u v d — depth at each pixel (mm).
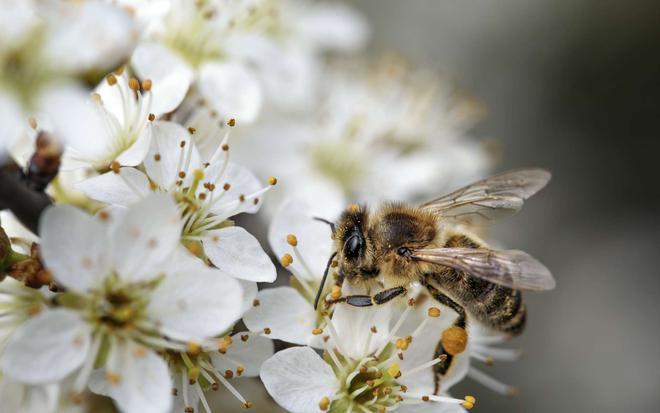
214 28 146
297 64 164
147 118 126
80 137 116
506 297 133
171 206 118
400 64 174
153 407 117
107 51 117
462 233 133
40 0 117
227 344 122
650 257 195
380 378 127
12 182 121
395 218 132
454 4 204
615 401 184
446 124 172
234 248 124
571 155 200
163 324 119
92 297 118
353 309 128
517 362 185
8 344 120
